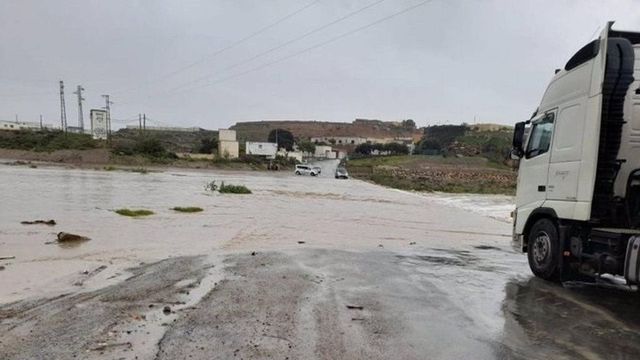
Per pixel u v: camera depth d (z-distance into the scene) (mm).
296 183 42844
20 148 70125
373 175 69125
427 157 104438
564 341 4992
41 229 11109
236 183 36281
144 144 73562
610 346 4891
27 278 6781
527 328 5363
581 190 7137
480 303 6344
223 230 12352
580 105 7309
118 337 4508
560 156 7711
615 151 7020
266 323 5070
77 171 40938
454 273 8266
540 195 8250
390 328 5129
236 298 5977
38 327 4742
